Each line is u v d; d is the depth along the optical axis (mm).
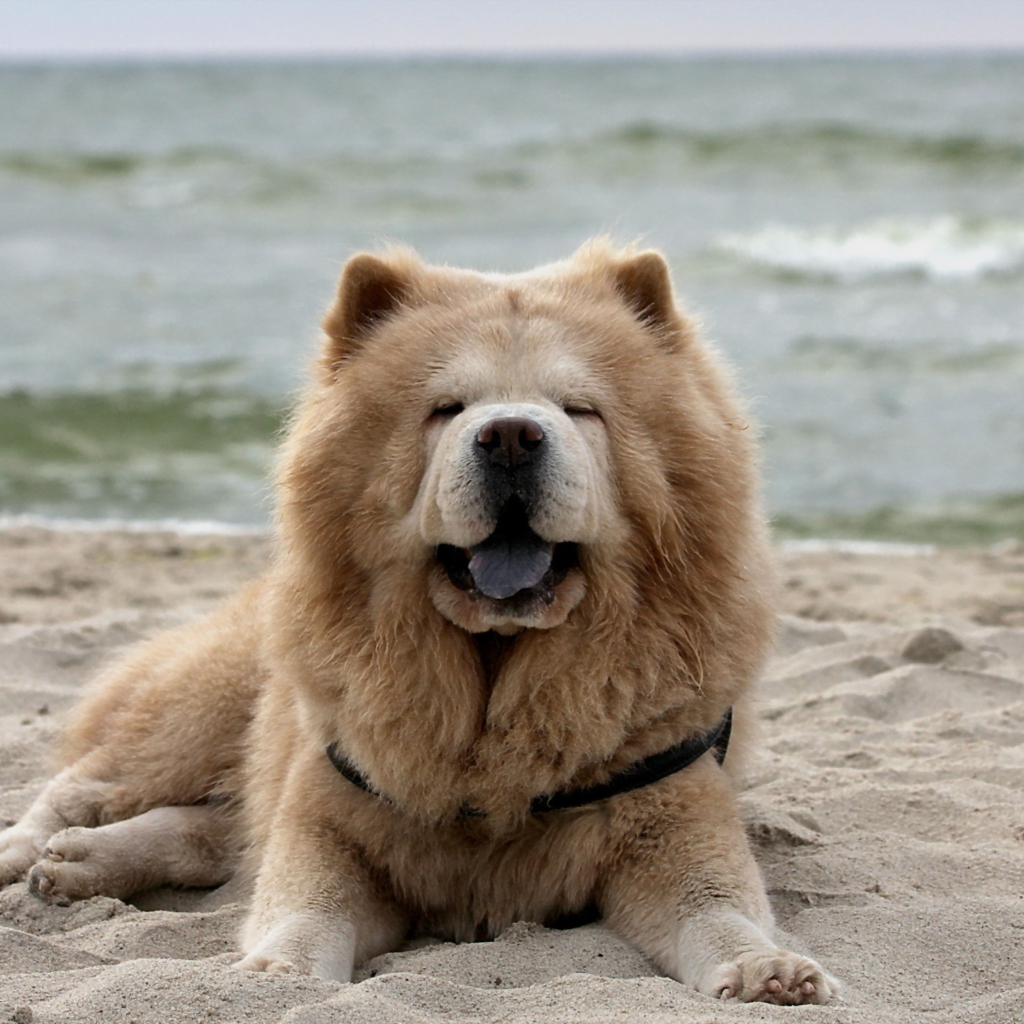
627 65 87438
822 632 3418
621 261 2607
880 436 6215
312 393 2586
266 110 30844
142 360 7418
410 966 2406
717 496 2518
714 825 2477
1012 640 3355
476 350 2506
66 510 5176
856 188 15773
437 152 19234
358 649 2498
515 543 2459
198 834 2686
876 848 2617
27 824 2697
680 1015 2289
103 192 15195
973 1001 2326
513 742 2473
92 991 2312
